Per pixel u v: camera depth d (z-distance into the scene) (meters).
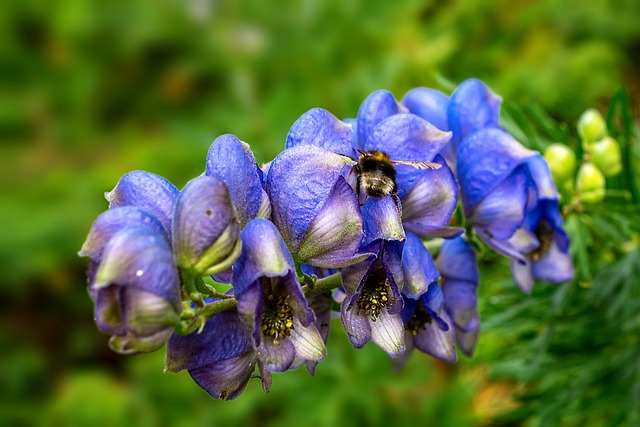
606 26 0.84
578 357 0.49
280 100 0.71
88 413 0.74
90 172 0.83
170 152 0.79
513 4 0.84
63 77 0.91
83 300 0.83
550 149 0.44
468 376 0.68
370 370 0.63
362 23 0.79
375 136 0.35
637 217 0.44
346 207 0.31
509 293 0.48
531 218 0.38
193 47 0.88
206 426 0.69
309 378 0.63
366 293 0.32
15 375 0.81
